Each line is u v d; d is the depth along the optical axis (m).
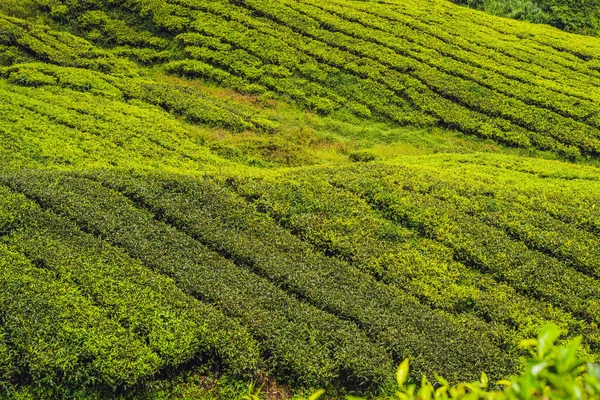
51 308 16.00
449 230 23.06
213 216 22.34
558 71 45.53
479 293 19.91
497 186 27.47
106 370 14.38
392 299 18.94
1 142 28.94
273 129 36.81
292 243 21.34
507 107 40.50
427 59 44.53
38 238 19.31
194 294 17.75
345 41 45.78
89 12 47.12
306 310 17.61
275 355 15.80
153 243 20.02
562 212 24.94
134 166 28.47
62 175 24.00
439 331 17.73
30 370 14.21
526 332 18.22
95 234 20.31
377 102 40.69
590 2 56.94
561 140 38.12
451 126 39.06
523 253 22.03
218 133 35.72
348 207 23.94
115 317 16.09
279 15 47.94
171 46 44.62
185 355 15.38
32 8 47.06
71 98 35.78
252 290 18.16
